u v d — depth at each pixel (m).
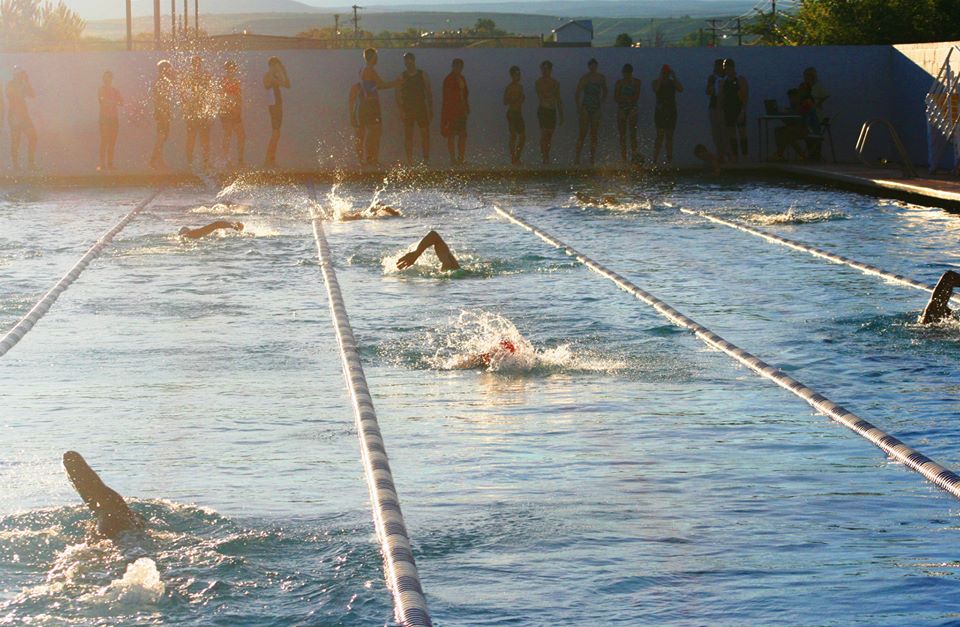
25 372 7.73
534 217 16.75
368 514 4.94
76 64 24.64
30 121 23.47
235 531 4.66
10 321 9.41
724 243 13.94
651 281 11.22
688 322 9.23
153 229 15.50
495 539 4.67
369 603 4.02
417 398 7.03
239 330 9.10
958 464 5.65
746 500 5.15
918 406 6.73
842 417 6.49
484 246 13.72
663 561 4.43
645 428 6.36
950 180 19.34
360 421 6.43
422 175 23.75
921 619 3.91
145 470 5.58
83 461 4.68
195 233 14.59
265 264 12.45
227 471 5.57
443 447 5.99
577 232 15.06
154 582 4.05
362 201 19.27
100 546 4.41
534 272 11.84
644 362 7.98
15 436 6.19
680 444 6.04
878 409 6.68
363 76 23.95
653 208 17.78
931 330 8.84
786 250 13.29
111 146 23.56
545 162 24.41
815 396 6.95
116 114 23.48
